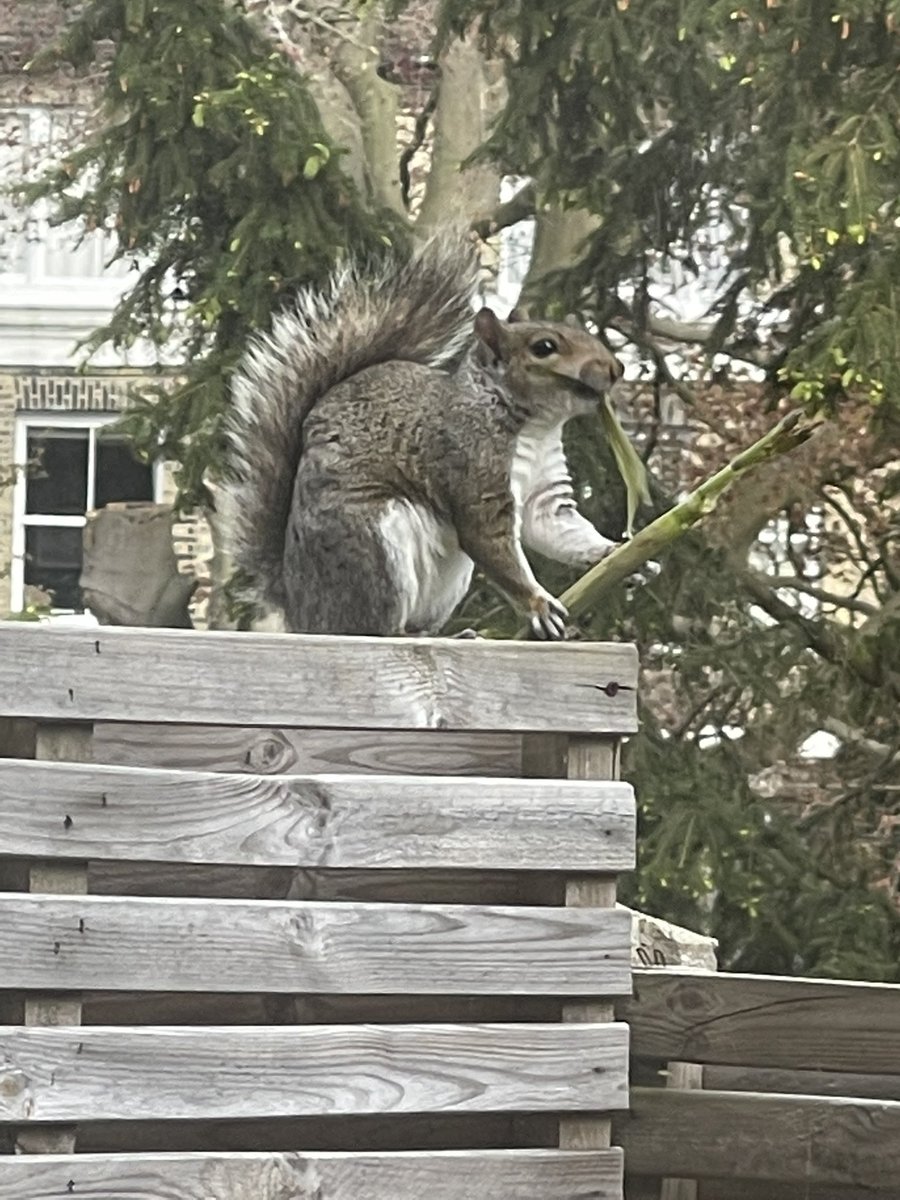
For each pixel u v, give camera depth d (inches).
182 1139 136.4
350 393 161.9
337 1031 133.1
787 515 394.6
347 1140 139.9
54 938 127.6
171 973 129.7
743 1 316.2
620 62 346.9
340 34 455.2
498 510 160.2
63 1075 127.4
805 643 370.3
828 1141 160.9
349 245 354.3
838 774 404.8
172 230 375.6
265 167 353.4
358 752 137.8
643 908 339.0
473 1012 140.3
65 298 589.9
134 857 129.3
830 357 291.6
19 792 127.4
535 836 136.9
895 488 371.2
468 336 165.6
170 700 130.9
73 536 590.6
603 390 162.7
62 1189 127.3
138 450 362.6
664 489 374.0
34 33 532.4
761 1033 163.0
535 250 438.9
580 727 138.3
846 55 317.1
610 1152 138.4
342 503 159.0
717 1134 162.1
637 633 349.7
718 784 345.7
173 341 503.5
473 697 136.7
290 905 132.4
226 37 365.1
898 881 386.9
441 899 139.6
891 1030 162.2
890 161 298.5
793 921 347.6
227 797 131.6
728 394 409.7
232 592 356.2
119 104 367.6
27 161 541.0
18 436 589.9
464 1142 141.6
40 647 128.4
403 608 159.3
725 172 366.3
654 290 481.7
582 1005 138.7
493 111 473.7
